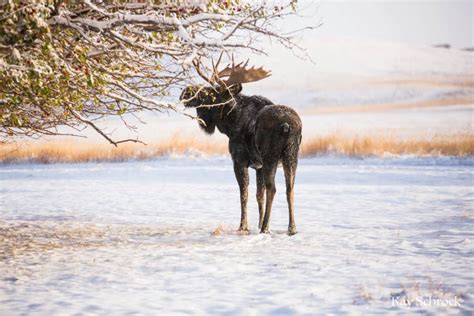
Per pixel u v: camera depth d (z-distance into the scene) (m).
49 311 25.36
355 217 53.56
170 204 64.12
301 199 66.62
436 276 30.34
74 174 96.06
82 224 51.56
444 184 80.06
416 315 24.14
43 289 29.23
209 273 32.00
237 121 46.16
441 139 126.44
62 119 38.06
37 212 59.41
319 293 27.56
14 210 60.97
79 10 31.77
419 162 106.06
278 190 75.38
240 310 25.33
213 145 130.50
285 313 24.84
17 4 27.31
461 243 39.44
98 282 30.52
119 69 36.78
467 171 93.50
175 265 34.12
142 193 73.69
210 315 24.73
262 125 43.81
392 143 121.19
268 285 29.25
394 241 40.81
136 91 38.31
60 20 29.89
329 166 102.06
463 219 50.97
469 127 184.50
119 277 31.44
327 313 24.69
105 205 63.97
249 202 65.12
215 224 50.84
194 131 178.12
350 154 115.25
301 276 30.89
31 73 28.70
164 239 43.59
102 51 33.38
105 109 40.88
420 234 43.66
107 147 121.31
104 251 39.00
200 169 100.56
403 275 30.73
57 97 32.25
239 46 32.03
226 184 82.50
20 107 35.41
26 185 83.50
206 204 63.84
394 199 65.56
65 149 118.19
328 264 33.66
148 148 124.62
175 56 33.62
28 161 113.88
